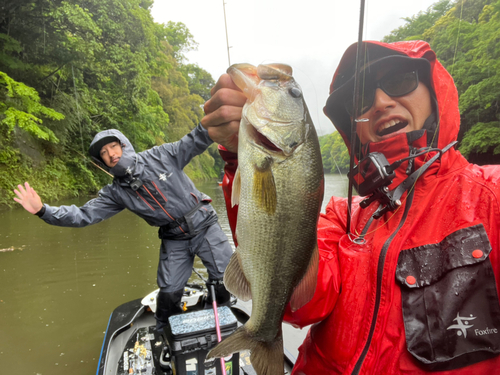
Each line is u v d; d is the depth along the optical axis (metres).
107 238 6.80
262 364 1.07
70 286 4.40
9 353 2.93
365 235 1.13
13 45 9.52
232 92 1.00
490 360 0.83
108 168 2.65
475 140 8.77
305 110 1.05
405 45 1.15
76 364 2.78
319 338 1.15
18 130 10.60
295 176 1.03
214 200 14.46
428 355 0.86
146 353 2.37
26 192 2.46
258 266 1.07
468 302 0.86
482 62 7.61
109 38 12.38
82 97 13.52
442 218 0.96
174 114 27.69
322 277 1.07
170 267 2.75
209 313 1.94
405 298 0.92
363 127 1.20
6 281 4.55
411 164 1.07
